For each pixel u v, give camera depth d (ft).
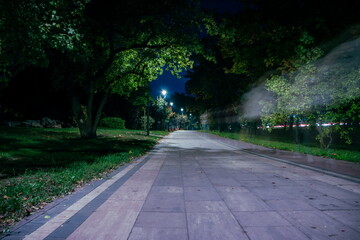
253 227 10.99
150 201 14.89
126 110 165.27
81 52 40.68
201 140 86.02
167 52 63.46
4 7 20.29
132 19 46.88
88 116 58.39
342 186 18.79
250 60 60.29
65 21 27.12
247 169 26.76
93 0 43.65
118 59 63.26
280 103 45.09
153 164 30.25
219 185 19.21
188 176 22.80
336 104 38.01
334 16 41.14
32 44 23.26
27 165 25.29
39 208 13.37
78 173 21.30
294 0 46.73
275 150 49.60
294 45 46.68
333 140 64.39
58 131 69.05
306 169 26.73
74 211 13.00
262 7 50.39
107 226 11.04
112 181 20.43
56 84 58.39
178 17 50.24
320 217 12.23
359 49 36.94
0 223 11.12
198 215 12.51
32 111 94.38
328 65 38.99
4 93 79.20
